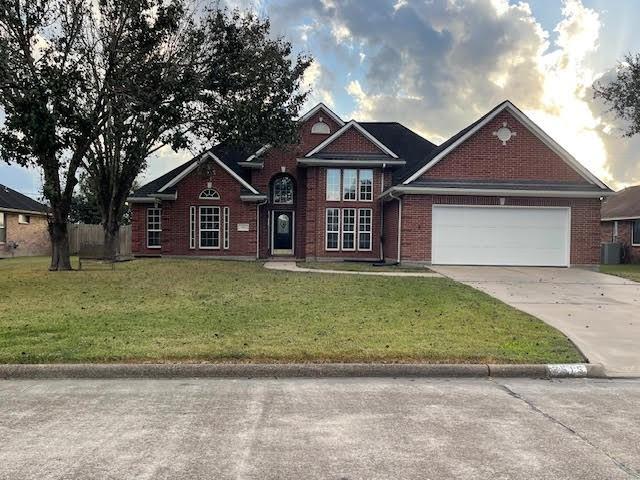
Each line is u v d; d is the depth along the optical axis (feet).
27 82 47.21
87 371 20.83
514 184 64.64
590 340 26.58
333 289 41.93
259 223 79.05
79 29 53.06
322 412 16.96
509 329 28.09
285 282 46.06
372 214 74.59
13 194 103.30
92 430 15.21
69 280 47.03
